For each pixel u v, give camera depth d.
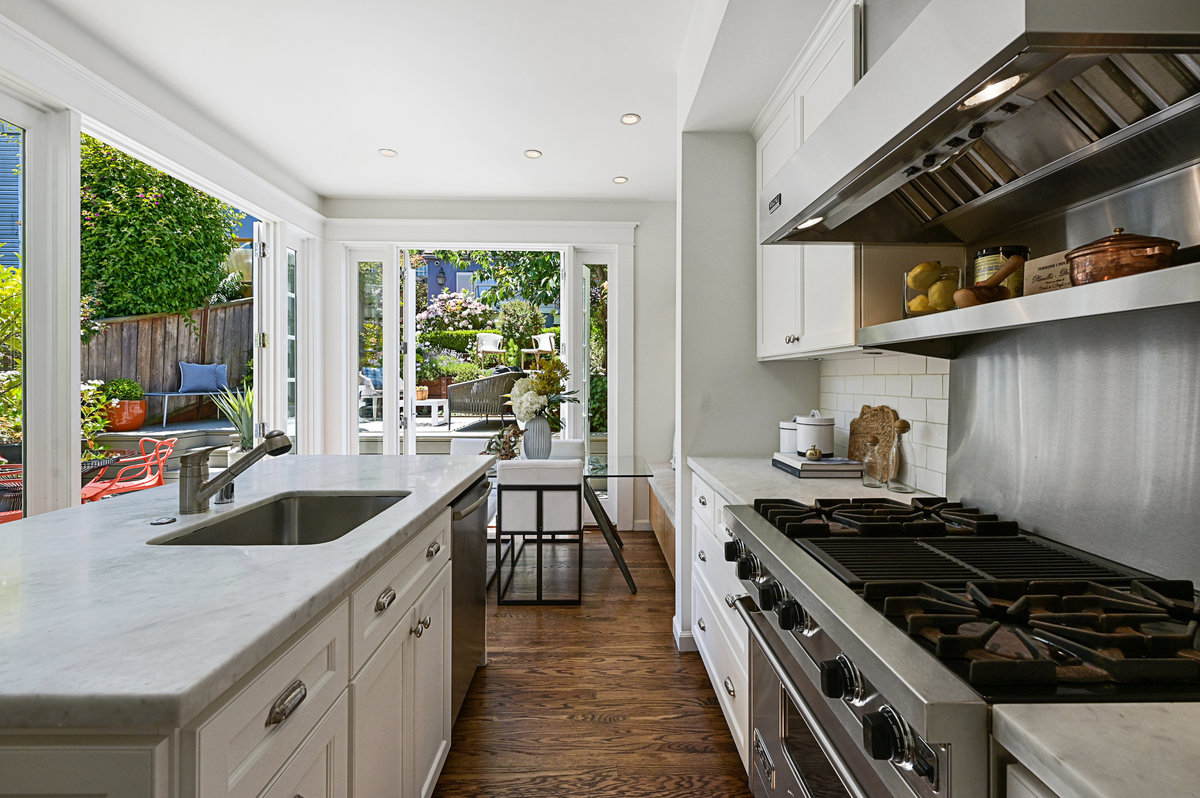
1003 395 1.42
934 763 0.65
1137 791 0.47
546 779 1.80
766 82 2.26
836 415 2.58
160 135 2.88
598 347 4.95
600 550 4.31
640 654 2.65
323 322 4.66
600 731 2.06
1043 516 1.29
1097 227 1.21
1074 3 0.64
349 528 1.77
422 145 3.63
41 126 2.30
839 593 0.96
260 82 2.86
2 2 2.05
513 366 7.91
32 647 0.69
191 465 1.40
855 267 1.74
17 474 2.28
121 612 0.80
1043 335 1.28
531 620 3.04
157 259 6.33
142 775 0.62
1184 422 0.97
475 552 2.34
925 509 1.50
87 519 1.35
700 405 2.73
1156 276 0.73
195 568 0.99
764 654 1.34
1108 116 0.99
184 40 2.50
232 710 0.71
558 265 7.00
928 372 1.83
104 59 2.51
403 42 2.52
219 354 6.93
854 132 1.11
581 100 3.05
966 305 1.29
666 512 3.50
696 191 2.72
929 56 0.85
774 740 1.33
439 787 1.76
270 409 4.05
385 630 1.26
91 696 0.60
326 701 0.98
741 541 1.50
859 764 0.87
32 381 2.29
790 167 1.45
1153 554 1.02
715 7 1.98
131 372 6.27
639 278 4.78
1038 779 0.58
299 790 0.89
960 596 0.91
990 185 1.34
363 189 4.45
